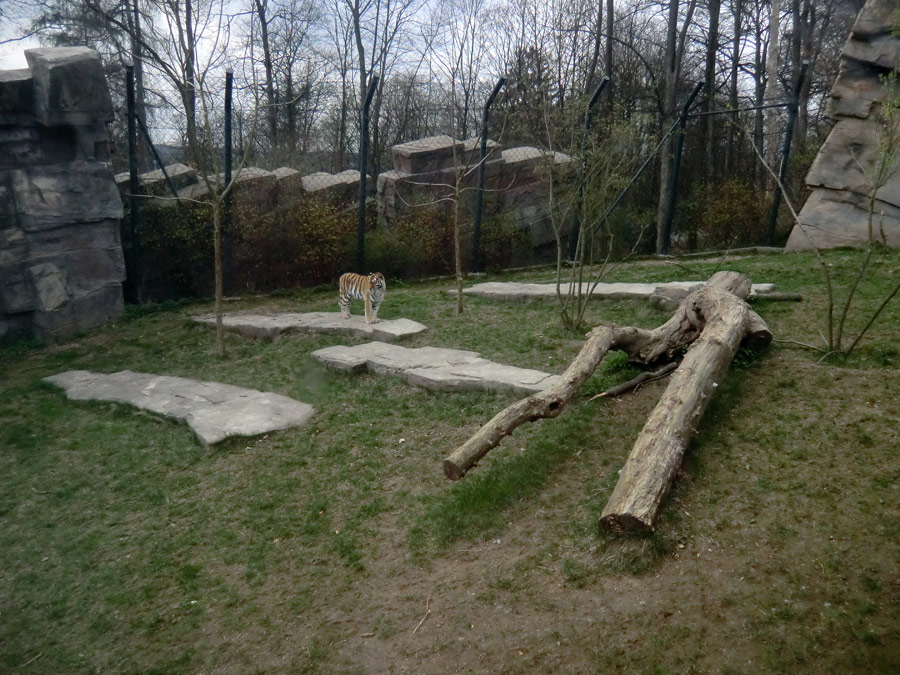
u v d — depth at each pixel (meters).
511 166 14.79
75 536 5.24
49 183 10.41
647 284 9.72
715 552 3.96
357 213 14.00
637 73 22.17
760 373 5.98
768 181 17.42
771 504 4.28
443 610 3.93
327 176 14.54
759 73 23.16
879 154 6.46
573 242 14.04
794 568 3.78
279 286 13.10
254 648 3.93
